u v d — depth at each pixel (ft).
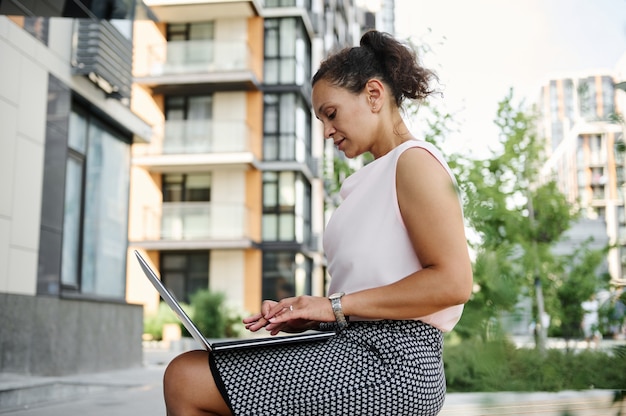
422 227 4.09
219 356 4.12
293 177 75.82
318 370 4.02
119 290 32.99
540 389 2.70
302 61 78.74
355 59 4.69
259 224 75.15
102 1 16.53
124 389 22.82
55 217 25.53
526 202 18.22
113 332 29.99
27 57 24.12
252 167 74.74
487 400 2.61
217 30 76.54
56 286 25.41
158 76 73.72
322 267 86.94
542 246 16.30
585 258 15.52
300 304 4.22
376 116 4.66
